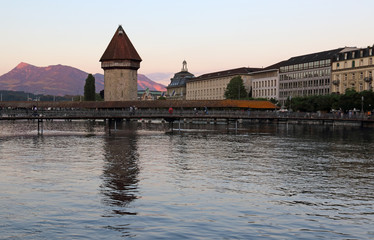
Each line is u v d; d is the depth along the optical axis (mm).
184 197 25891
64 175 33281
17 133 85125
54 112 86312
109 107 122625
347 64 138750
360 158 45250
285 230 19688
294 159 44250
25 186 28922
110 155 46750
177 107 123312
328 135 81625
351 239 18625
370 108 115000
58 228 19797
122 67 147000
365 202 25016
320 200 25438
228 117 102438
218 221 20953
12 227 19922
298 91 163875
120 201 24766
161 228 19812
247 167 38312
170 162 41281
